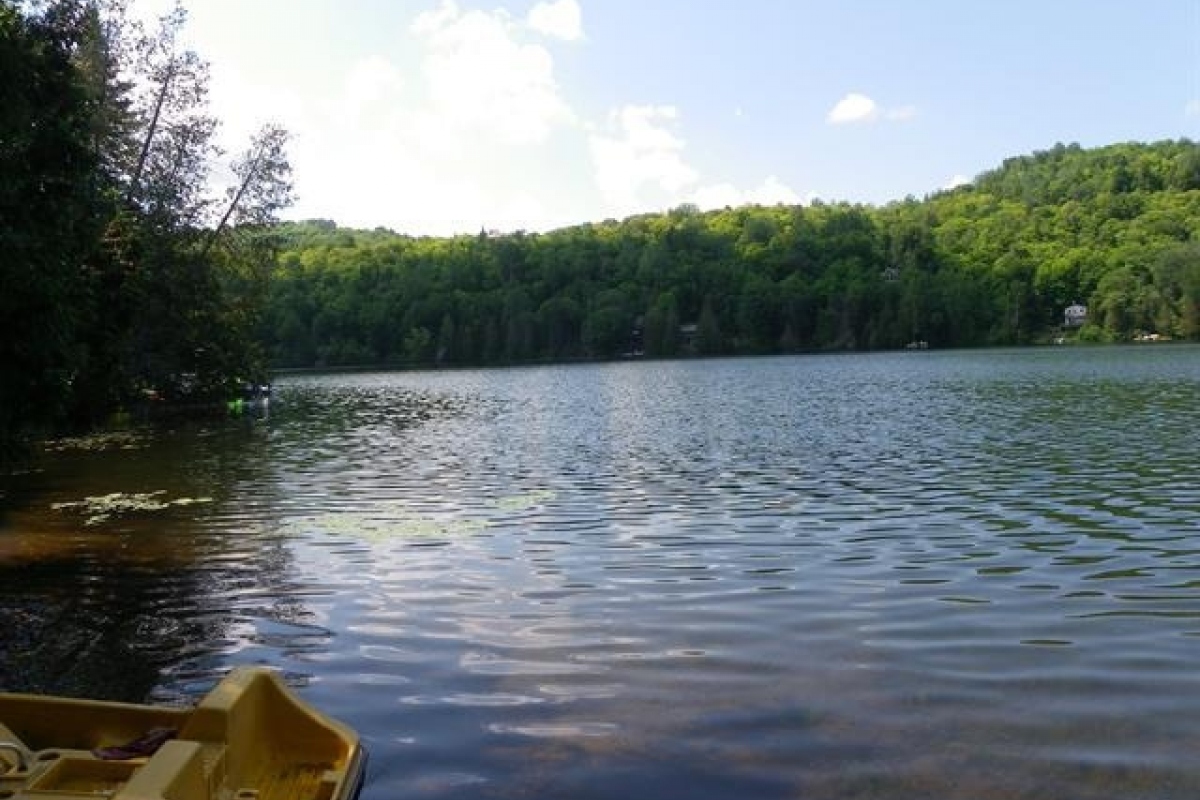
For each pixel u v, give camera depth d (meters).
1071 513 17.84
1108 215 167.88
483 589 13.51
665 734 8.36
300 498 22.41
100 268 23.97
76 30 22.80
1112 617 11.40
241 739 7.31
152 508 21.12
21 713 7.68
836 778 7.48
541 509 20.11
